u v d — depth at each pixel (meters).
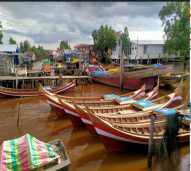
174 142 9.60
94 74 32.38
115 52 57.78
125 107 14.85
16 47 37.19
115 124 10.64
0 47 35.91
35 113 18.08
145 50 52.97
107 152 10.97
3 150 7.76
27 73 30.48
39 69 35.97
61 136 13.40
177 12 29.94
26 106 20.28
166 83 26.70
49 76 30.11
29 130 14.38
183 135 10.77
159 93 24.69
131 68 37.66
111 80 29.84
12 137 13.25
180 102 15.71
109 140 10.45
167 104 14.83
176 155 9.64
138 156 10.82
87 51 62.38
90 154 11.11
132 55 53.03
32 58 45.88
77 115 14.02
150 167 9.51
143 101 15.17
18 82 27.25
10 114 17.86
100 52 61.88
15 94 23.09
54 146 9.24
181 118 10.06
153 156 9.80
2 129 14.53
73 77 30.67
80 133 13.82
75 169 9.80
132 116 12.80
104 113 13.49
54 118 16.72
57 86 26.94
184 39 27.83
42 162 7.66
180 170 9.34
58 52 60.53
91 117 10.48
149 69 31.12
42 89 18.19
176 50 31.34
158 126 11.14
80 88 29.55
